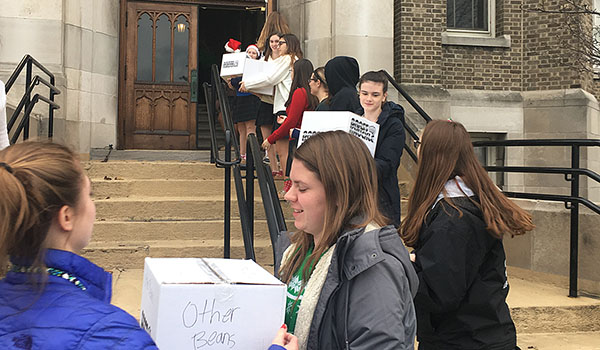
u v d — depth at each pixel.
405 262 1.54
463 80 9.34
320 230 1.65
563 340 4.07
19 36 7.62
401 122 3.54
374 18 8.30
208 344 1.32
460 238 2.02
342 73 3.91
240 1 9.38
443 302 2.01
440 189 2.15
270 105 6.28
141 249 5.19
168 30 9.12
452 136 2.19
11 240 1.07
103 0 8.54
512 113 9.42
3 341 1.02
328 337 1.51
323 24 8.45
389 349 1.44
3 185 1.06
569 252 4.89
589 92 9.45
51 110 6.73
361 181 1.59
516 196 5.06
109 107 8.60
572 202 4.59
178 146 9.10
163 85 9.08
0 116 3.32
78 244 1.20
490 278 2.10
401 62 8.91
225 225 4.57
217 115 10.16
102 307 1.08
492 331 2.08
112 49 8.67
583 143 4.51
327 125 3.05
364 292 1.48
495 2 9.66
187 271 1.43
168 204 5.89
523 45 9.52
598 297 4.62
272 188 3.54
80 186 1.18
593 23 9.42
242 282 1.36
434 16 9.04
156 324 1.30
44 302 1.07
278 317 1.38
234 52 6.44
